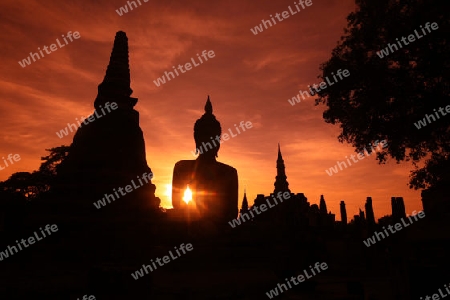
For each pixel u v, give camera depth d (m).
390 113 16.25
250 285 17.20
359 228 36.16
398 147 17.19
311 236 29.86
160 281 16.97
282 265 18.66
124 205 24.83
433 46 14.46
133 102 30.17
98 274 10.73
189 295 14.46
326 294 16.58
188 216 31.06
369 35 16.23
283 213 41.09
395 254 12.22
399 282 11.73
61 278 15.61
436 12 13.81
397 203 23.70
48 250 21.48
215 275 20.11
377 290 18.09
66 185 24.92
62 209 23.59
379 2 15.88
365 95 16.66
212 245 27.16
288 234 31.47
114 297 10.34
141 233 24.52
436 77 15.20
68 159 27.05
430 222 12.11
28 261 21.11
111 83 29.30
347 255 29.80
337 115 18.59
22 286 13.49
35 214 23.41
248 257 26.52
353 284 15.80
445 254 10.88
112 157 26.34
